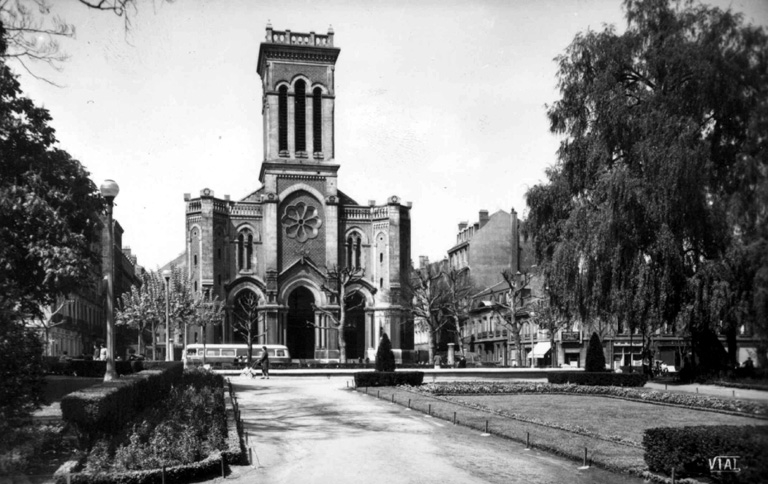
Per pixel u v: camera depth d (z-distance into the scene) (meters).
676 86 29.30
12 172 23.62
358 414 21.66
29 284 23.14
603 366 35.72
